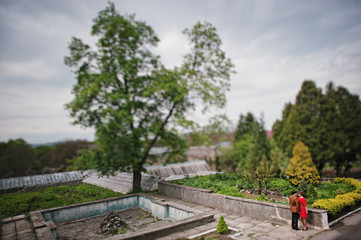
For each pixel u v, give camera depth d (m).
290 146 28.53
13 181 23.11
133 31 15.23
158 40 16.52
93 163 14.29
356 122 26.97
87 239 9.45
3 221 10.49
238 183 15.01
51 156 49.00
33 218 10.08
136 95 15.52
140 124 16.25
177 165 29.80
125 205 14.24
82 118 15.07
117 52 15.53
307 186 13.78
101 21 15.12
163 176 26.70
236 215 11.26
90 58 16.05
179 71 15.51
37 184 23.06
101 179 23.72
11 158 44.41
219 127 16.73
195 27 16.64
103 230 10.31
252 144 30.67
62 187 21.22
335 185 16.14
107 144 13.84
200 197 13.80
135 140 14.55
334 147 26.31
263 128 31.14
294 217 8.81
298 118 29.00
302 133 28.17
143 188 18.98
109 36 15.18
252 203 10.84
